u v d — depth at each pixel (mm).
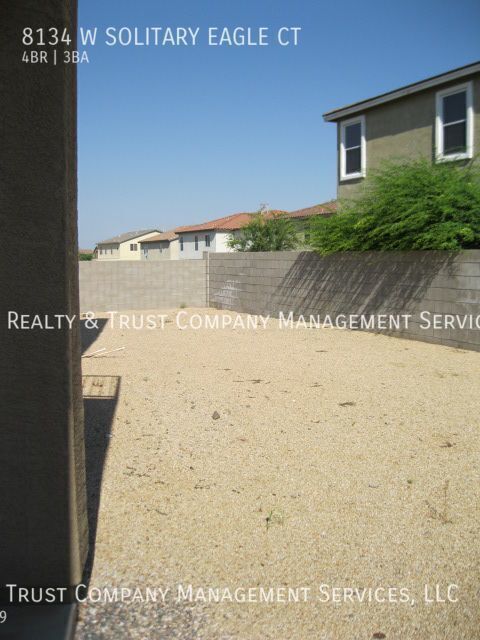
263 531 4121
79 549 3289
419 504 4539
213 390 8289
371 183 14203
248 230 29594
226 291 20641
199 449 5762
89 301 20766
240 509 4457
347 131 20359
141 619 3176
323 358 10930
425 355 10953
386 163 14766
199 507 4488
